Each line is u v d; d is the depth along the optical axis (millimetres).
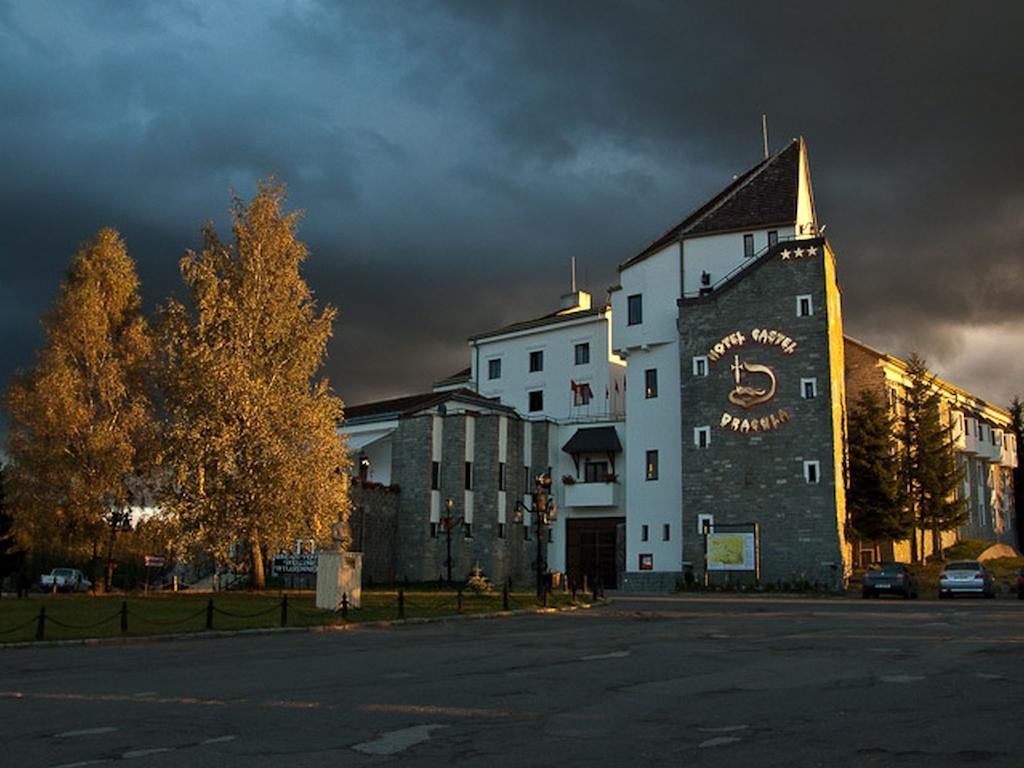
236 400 36844
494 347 73188
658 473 56438
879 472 54469
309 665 16391
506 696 12438
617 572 59219
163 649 19875
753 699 12039
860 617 28375
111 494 40219
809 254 51781
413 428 58344
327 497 38000
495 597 37562
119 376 41656
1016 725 9977
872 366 63312
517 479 60969
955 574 42062
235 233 40875
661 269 57906
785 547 49812
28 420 40156
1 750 9078
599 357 66500
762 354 52031
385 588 51094
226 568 42656
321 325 40656
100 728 10211
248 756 8734
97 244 43781
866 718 10500
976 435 74562
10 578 49938
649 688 13125
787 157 57188
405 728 10109
